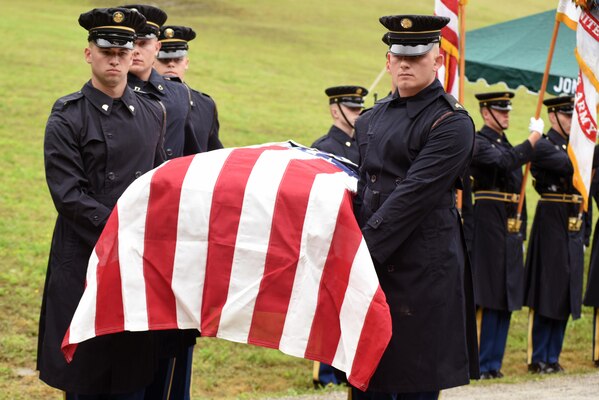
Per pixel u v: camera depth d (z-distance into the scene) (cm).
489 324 1742
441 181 950
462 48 1459
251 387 1611
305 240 874
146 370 983
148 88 1159
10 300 1838
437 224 975
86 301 902
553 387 1586
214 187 895
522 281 1766
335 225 873
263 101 4403
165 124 1072
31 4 6238
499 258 1738
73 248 974
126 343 965
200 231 892
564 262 1794
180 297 895
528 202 3222
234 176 902
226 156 932
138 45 1141
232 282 885
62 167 961
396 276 970
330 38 6481
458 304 987
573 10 1662
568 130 1819
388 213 941
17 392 1452
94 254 913
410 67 970
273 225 879
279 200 882
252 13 7012
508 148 1747
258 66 5259
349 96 1556
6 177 2773
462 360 987
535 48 2375
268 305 878
